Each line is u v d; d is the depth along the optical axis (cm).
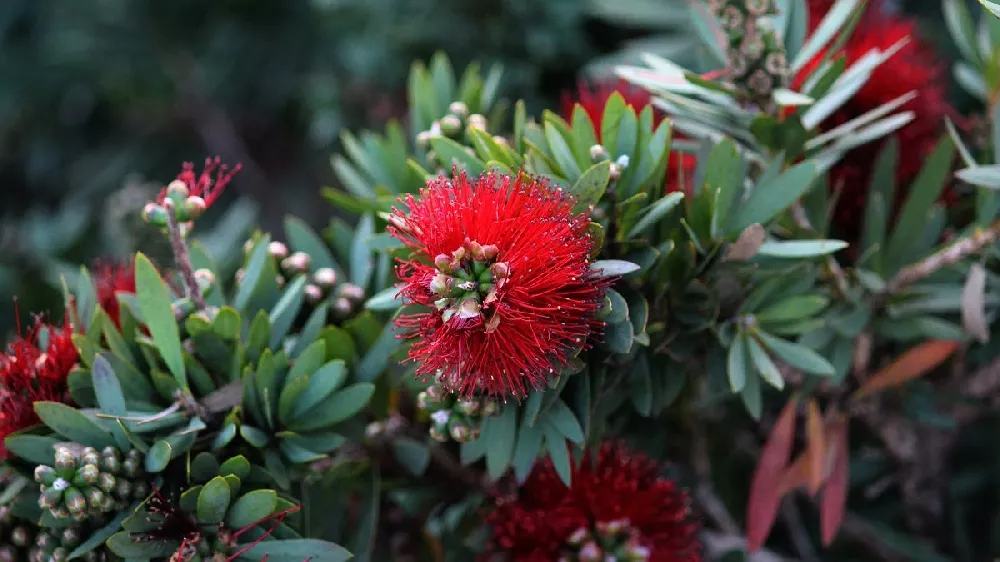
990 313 52
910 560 59
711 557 55
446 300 42
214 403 47
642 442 54
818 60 51
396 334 47
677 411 56
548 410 46
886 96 52
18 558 48
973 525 62
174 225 46
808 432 51
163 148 94
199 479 46
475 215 43
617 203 46
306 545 46
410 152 57
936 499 60
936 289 51
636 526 50
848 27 48
